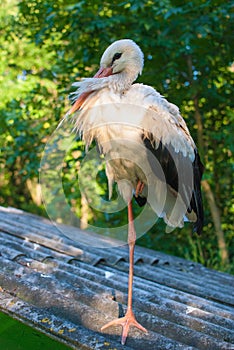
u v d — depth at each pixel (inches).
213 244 272.1
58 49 244.2
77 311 84.9
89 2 217.6
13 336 91.0
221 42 226.1
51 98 259.1
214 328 87.7
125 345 78.2
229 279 156.3
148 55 229.5
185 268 164.1
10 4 299.3
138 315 88.5
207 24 203.2
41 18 234.7
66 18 223.9
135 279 127.2
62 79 245.9
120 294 101.2
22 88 285.1
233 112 244.8
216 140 258.1
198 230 125.7
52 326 79.6
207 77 235.5
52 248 148.1
